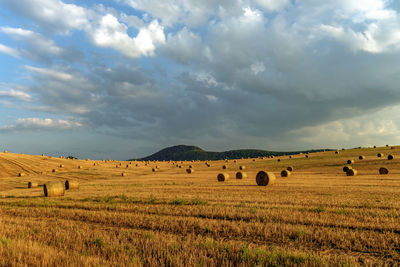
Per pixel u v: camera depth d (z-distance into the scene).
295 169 52.31
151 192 21.58
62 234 8.95
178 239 8.34
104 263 6.15
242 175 38.31
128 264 6.09
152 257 6.72
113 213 12.76
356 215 11.20
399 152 67.94
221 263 6.23
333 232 8.73
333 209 12.48
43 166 66.25
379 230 9.20
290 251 7.04
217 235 9.05
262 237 8.67
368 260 6.59
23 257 6.52
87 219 12.05
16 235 8.73
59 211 13.92
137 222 11.05
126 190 23.92
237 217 11.40
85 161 89.38
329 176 36.44
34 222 11.29
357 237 8.24
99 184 34.06
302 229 9.03
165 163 102.12
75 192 24.22
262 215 11.39
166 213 12.73
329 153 85.00
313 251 7.30
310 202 14.80
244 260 6.38
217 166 73.00
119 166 80.06
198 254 6.87
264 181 26.17
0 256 6.58
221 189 22.95
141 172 63.31
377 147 92.94
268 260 6.31
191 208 13.55
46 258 6.37
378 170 40.97
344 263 6.21
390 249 7.30
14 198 21.02
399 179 28.81
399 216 10.88
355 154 72.75
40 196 21.95
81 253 7.02
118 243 7.79
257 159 91.81
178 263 6.10
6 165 61.03
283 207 13.43
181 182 32.72
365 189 20.72
